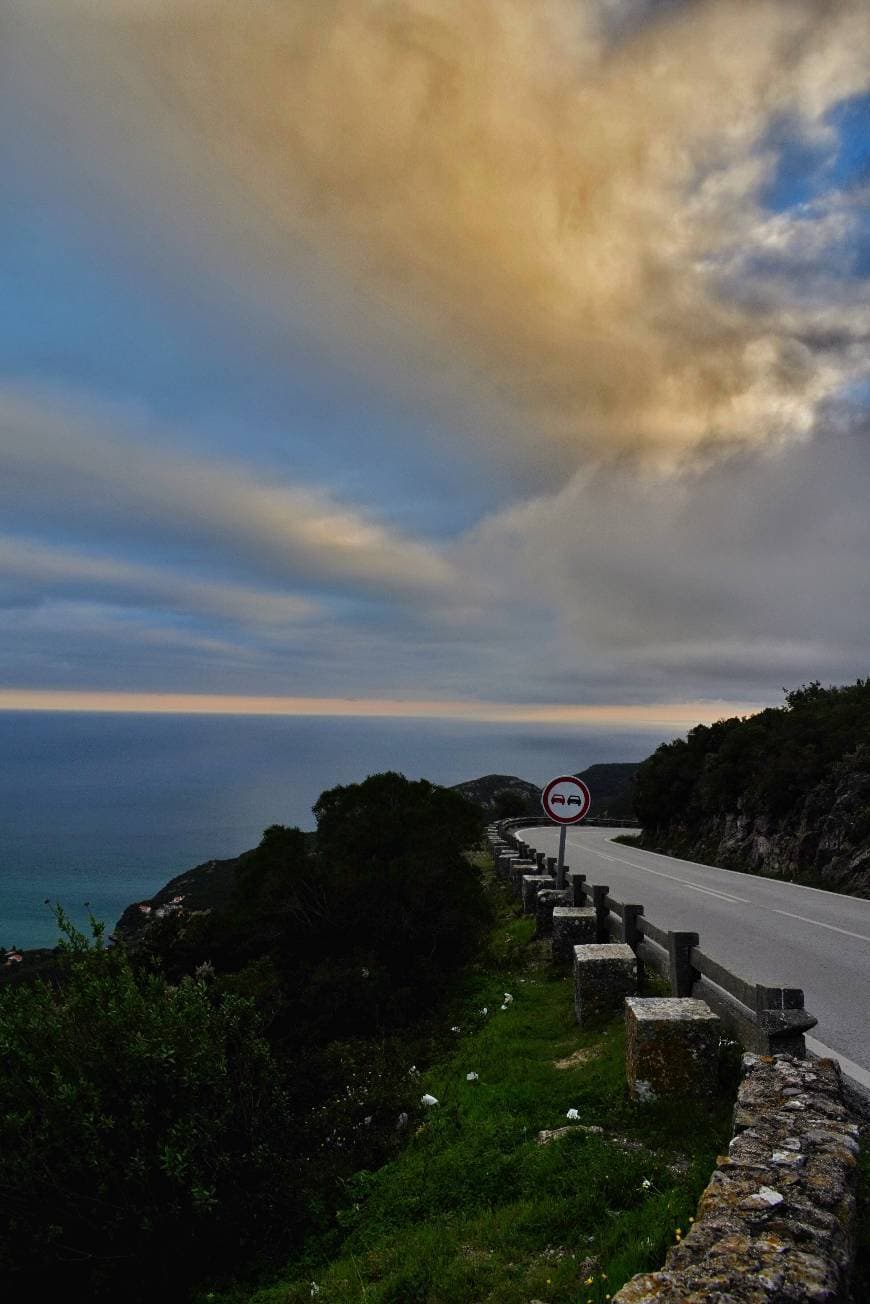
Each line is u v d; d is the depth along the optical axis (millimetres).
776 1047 5117
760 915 15180
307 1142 7375
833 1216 3129
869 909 16141
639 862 28125
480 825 17078
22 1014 6418
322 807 16594
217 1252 6254
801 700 36312
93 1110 6020
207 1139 6215
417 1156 6469
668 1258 3014
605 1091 6207
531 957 12742
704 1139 5055
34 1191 5887
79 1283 6270
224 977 11242
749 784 30078
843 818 22547
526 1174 5297
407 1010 11258
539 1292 3945
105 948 7289
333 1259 5551
